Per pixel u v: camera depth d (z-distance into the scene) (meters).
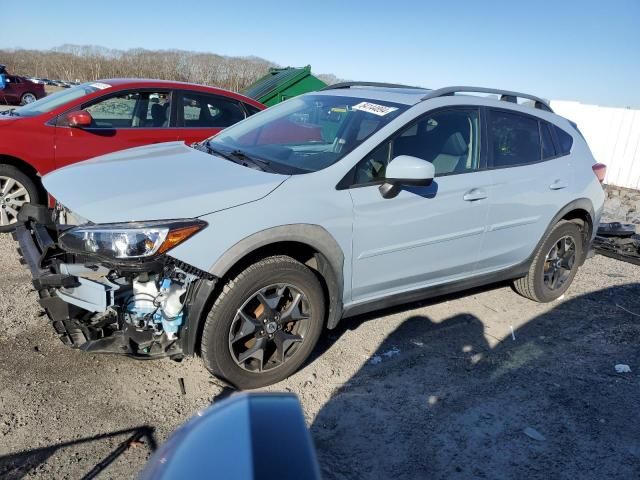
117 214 2.96
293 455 1.11
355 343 4.13
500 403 3.54
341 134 3.87
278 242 3.30
